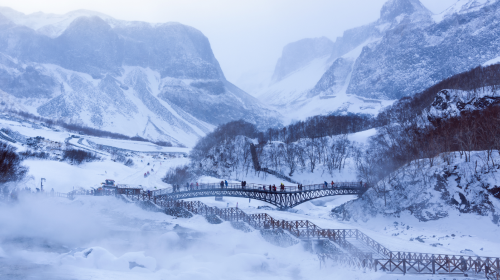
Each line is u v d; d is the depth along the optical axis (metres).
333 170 155.50
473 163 71.25
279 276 44.22
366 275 38.19
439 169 74.50
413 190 75.31
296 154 168.62
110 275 40.59
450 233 62.56
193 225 73.31
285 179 151.75
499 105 111.12
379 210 77.19
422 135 125.81
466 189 67.69
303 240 53.56
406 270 38.75
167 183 150.88
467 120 108.56
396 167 100.81
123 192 100.62
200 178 150.75
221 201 104.31
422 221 68.75
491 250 53.47
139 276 40.91
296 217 77.81
